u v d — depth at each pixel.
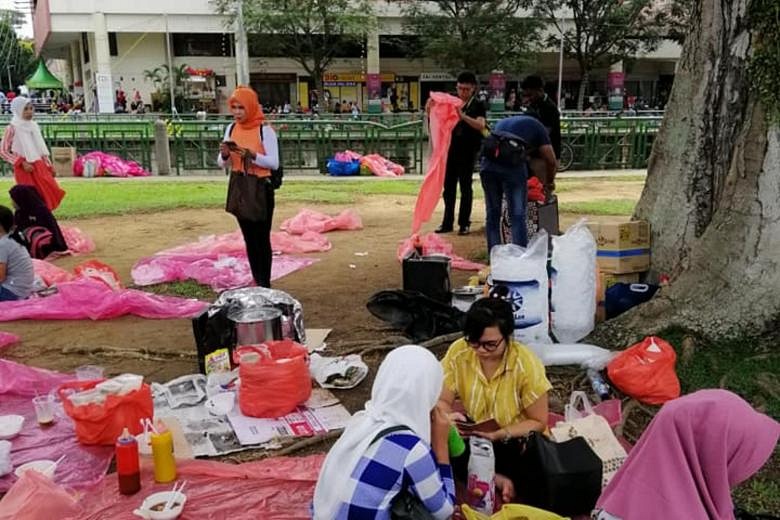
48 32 35.31
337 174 17.97
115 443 3.85
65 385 4.27
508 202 6.80
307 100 37.94
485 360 3.63
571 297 5.07
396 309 5.79
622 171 18.95
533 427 3.55
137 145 18.80
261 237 6.34
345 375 4.78
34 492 3.26
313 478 3.60
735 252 4.75
